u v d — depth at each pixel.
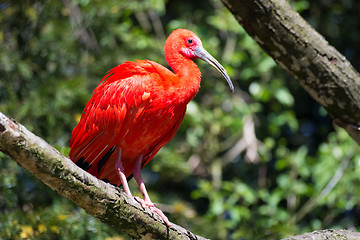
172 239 5.52
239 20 5.91
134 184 10.54
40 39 11.56
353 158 11.66
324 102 6.01
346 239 5.86
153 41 12.28
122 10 12.53
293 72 5.98
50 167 4.43
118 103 6.56
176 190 13.53
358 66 14.23
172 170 12.15
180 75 6.83
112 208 5.02
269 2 5.67
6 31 11.41
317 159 12.52
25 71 10.72
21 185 9.34
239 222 11.97
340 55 5.88
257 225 11.53
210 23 12.59
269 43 5.88
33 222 8.20
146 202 6.29
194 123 12.22
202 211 13.55
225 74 7.32
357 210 12.76
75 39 11.99
